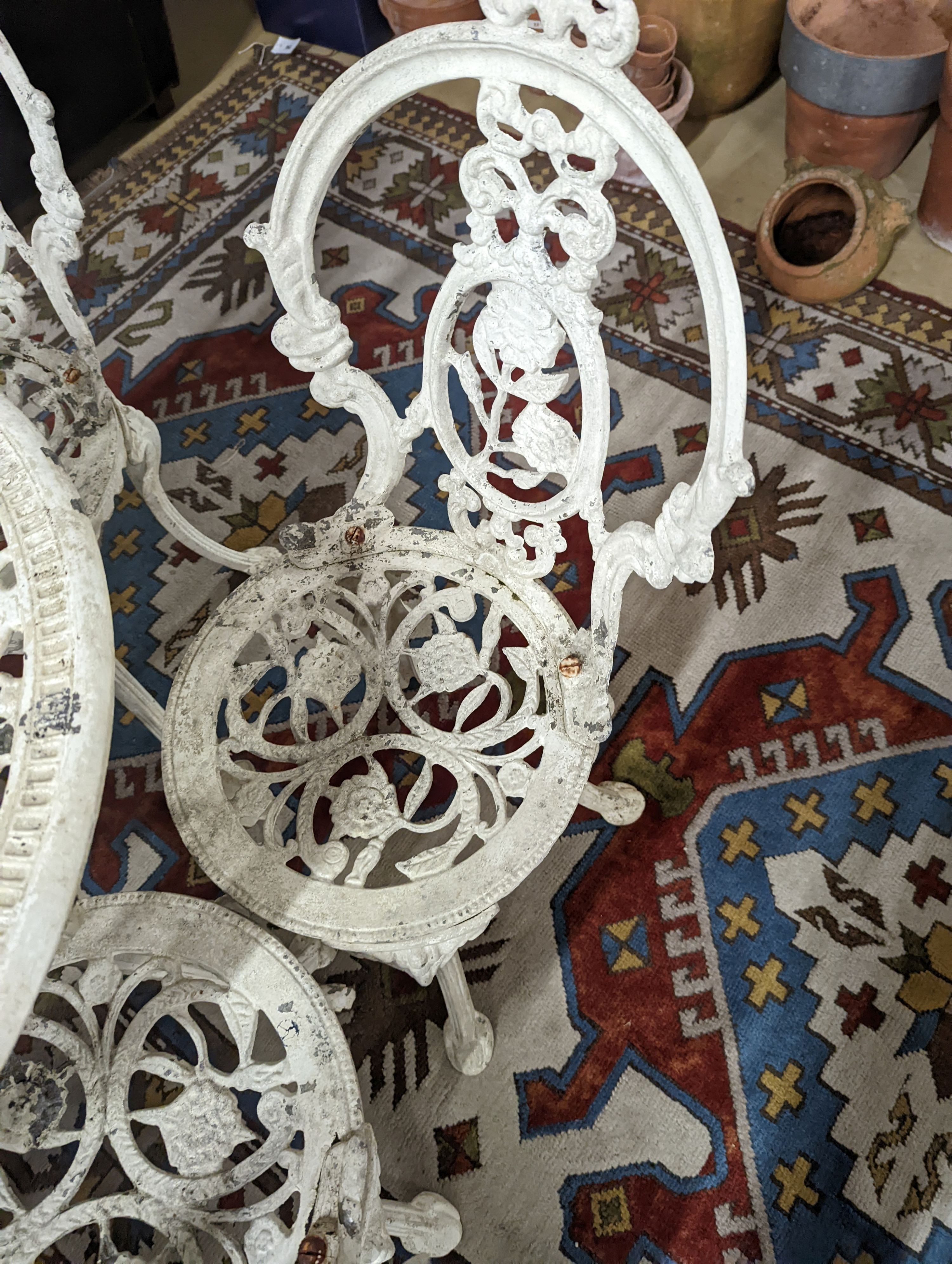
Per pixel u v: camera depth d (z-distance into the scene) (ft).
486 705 6.33
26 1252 3.43
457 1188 5.00
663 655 6.37
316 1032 3.77
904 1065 5.06
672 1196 4.88
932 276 7.61
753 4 7.62
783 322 7.54
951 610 6.26
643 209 8.21
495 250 3.57
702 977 5.40
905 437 6.89
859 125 7.45
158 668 6.67
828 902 5.52
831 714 6.05
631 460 7.07
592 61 2.83
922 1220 4.69
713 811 5.85
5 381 5.15
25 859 2.59
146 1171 3.56
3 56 4.20
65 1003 5.62
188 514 7.24
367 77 3.36
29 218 8.95
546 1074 5.24
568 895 5.70
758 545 6.64
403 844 5.95
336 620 4.67
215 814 4.25
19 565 3.03
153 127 9.63
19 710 2.84
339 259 8.38
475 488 4.38
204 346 8.05
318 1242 3.08
